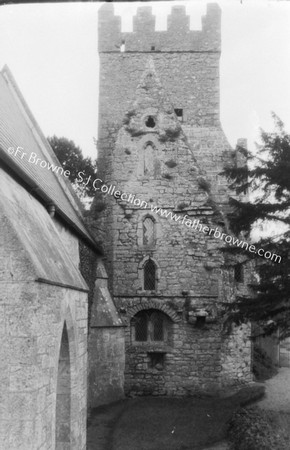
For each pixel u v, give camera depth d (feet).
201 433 43.19
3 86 49.83
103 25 89.56
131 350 61.46
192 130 85.10
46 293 22.30
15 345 20.26
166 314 62.13
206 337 61.46
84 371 33.14
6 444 19.79
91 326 55.98
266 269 45.55
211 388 60.54
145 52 88.43
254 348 80.74
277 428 42.75
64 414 29.19
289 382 70.28
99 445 40.55
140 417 48.29
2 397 20.06
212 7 87.20
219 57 87.25
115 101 88.58
